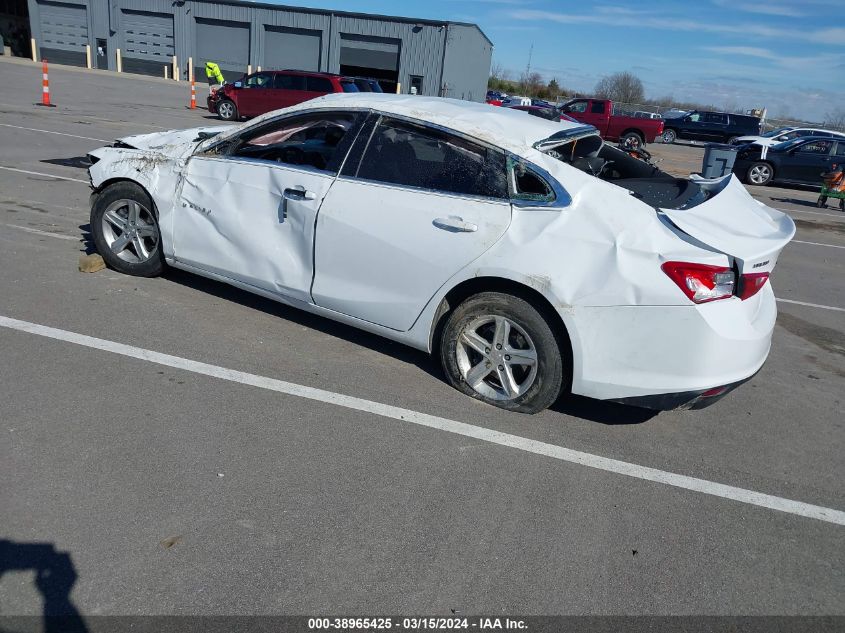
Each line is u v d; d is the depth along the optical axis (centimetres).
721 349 362
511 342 409
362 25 3869
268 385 418
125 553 273
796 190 2009
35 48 3978
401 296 428
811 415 471
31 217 718
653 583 289
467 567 286
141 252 554
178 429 361
